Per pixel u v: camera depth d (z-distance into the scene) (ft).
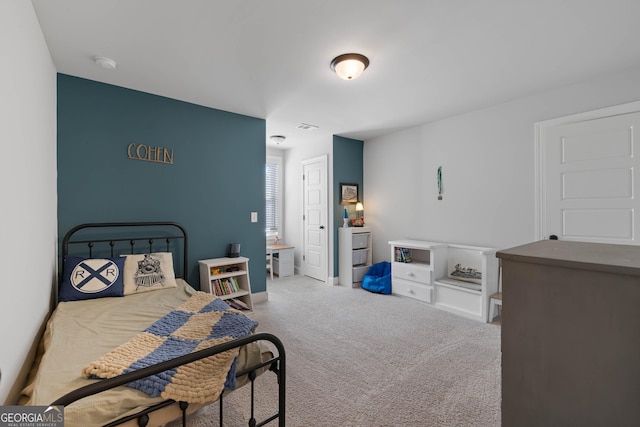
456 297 10.96
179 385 3.74
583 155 8.78
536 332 2.25
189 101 10.30
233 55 7.24
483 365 7.18
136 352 4.35
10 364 3.78
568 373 2.11
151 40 6.57
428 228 13.23
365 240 15.56
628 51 7.09
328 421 5.26
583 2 5.40
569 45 6.82
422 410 5.56
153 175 9.66
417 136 13.64
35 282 5.32
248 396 5.96
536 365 2.24
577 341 2.07
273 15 5.74
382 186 15.38
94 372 3.76
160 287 8.18
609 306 1.95
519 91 9.50
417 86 9.11
